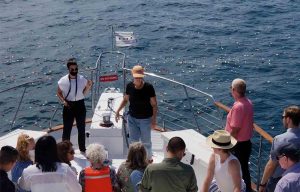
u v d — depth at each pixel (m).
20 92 24.84
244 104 8.31
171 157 6.32
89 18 40.38
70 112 10.27
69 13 41.91
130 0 46.66
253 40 34.00
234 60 30.06
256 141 18.11
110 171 7.19
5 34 35.78
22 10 42.88
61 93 10.22
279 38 34.22
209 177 6.66
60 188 6.33
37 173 6.29
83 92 10.27
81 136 10.57
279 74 27.17
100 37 35.09
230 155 6.55
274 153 7.05
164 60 30.50
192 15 41.00
